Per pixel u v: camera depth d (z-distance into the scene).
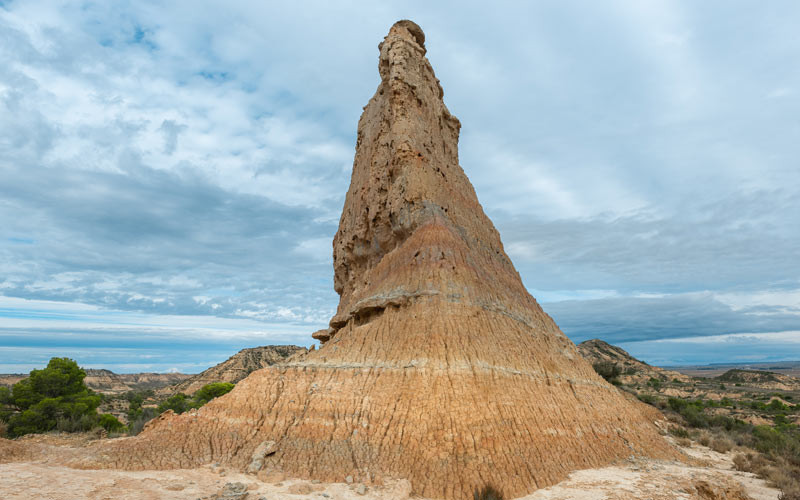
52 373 44.78
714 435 38.62
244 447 20.67
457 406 21.06
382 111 41.81
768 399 99.00
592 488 19.11
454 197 37.41
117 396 104.88
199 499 15.08
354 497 16.53
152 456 19.58
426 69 43.19
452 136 46.97
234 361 117.88
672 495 18.58
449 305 26.06
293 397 23.50
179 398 71.12
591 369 36.00
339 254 43.62
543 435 22.48
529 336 30.42
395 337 25.62
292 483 17.70
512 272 38.84
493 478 18.45
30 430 39.03
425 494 17.67
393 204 34.38
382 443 20.27
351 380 23.86
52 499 13.64
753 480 23.17
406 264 30.00
